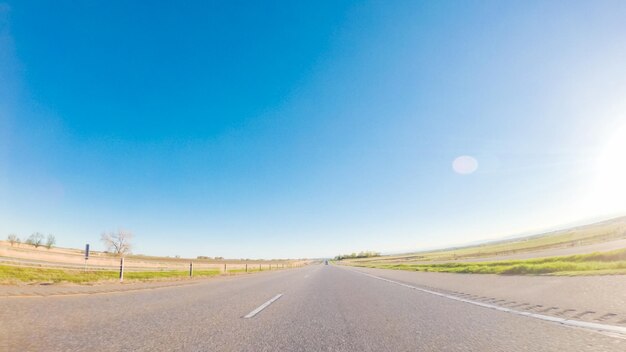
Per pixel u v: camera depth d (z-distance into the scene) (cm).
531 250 7294
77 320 550
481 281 1341
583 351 334
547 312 564
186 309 718
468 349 370
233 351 379
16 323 510
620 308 551
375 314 646
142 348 386
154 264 6362
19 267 1669
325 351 379
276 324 550
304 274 2842
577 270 1448
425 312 649
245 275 2816
